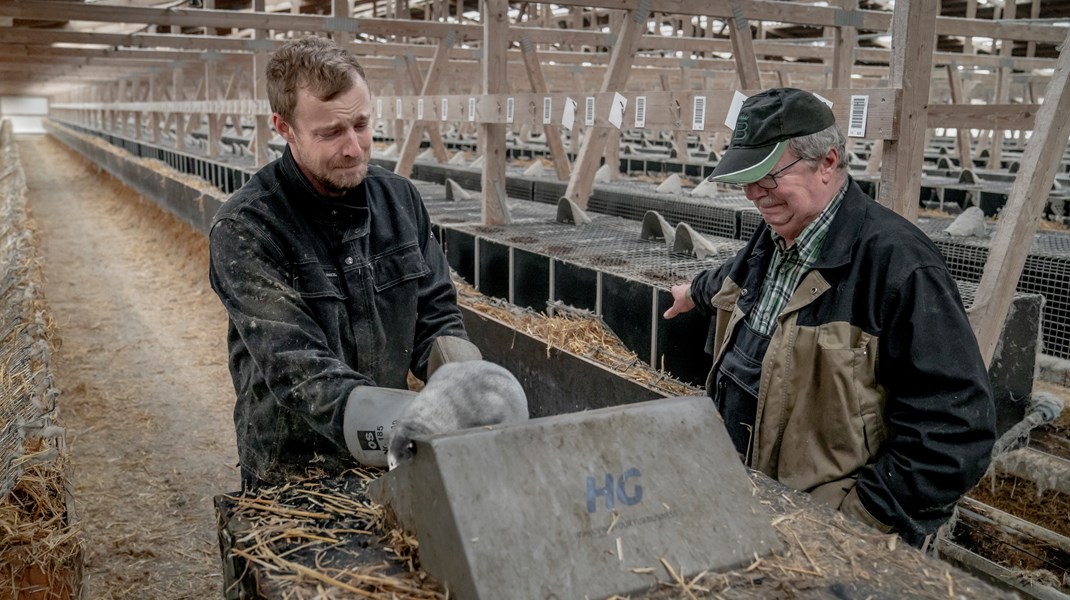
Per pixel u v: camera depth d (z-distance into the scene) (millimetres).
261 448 1971
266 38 10195
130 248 10930
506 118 4746
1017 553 2688
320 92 1748
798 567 1198
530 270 4234
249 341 1772
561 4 5043
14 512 2137
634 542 1147
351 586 1158
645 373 3250
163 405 5430
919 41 2365
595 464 1172
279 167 1968
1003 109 4078
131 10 7574
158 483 4320
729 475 1260
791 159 1931
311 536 1316
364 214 2041
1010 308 2756
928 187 7105
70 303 8102
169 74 17734
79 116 31031
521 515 1101
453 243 5059
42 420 2594
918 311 1845
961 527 2811
